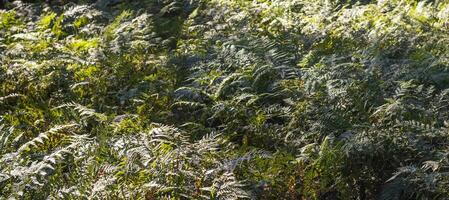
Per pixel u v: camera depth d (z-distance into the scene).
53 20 11.23
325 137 5.91
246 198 5.20
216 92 7.02
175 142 5.53
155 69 8.63
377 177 5.47
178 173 5.10
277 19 9.70
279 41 8.71
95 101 7.78
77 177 5.22
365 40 8.63
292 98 6.93
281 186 5.33
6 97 7.47
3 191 5.07
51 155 5.38
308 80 6.82
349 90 6.52
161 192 5.11
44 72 8.41
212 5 11.35
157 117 7.22
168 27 11.16
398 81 6.67
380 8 10.29
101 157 5.58
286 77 7.65
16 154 5.43
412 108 5.96
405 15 9.27
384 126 5.84
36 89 8.15
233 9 10.85
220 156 5.70
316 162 5.39
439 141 5.70
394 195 5.13
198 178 5.13
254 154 5.51
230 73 7.91
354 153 5.45
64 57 8.42
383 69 7.32
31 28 10.59
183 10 12.09
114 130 6.31
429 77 7.03
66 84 8.17
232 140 6.65
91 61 8.55
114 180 4.96
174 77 8.26
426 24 8.95
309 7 10.67
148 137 5.77
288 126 6.39
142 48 9.30
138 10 11.58
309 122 6.29
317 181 5.46
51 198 4.85
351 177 5.46
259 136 6.43
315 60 7.92
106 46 9.26
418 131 5.70
